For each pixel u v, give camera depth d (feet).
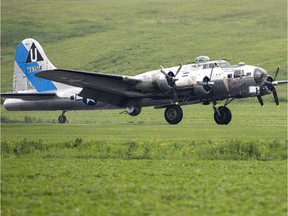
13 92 486.79
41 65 480.23
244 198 166.50
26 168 221.25
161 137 309.83
